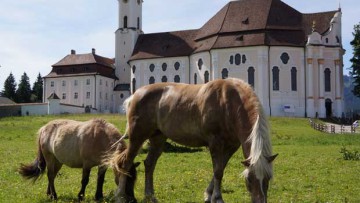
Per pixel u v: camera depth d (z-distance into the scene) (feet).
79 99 356.59
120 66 359.66
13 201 38.83
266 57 265.13
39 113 282.77
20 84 515.09
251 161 27.17
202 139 35.88
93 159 38.11
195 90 36.32
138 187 46.93
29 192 43.68
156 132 39.47
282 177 55.47
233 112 32.89
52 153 41.27
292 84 266.77
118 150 36.70
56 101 283.59
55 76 365.81
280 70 265.54
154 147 40.63
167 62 312.09
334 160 76.02
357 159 77.25
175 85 38.37
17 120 207.10
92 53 370.94
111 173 57.57
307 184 49.67
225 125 33.78
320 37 268.82
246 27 278.87
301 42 270.67
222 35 282.77
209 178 54.34
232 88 33.73
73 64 362.74
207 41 292.81
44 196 41.45
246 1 298.15
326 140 131.64
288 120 215.72
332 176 56.44
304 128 186.09
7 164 68.33
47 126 42.24
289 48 267.18
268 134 29.22
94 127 38.55
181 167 65.87
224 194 43.65
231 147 35.32
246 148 30.89
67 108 295.69
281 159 78.38
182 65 305.32
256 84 265.13
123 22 356.59
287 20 284.82
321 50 267.39
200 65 289.33
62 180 52.13
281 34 274.16
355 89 275.80
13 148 98.27
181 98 36.65
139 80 321.73
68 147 39.47
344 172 60.34
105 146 37.37
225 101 33.55
